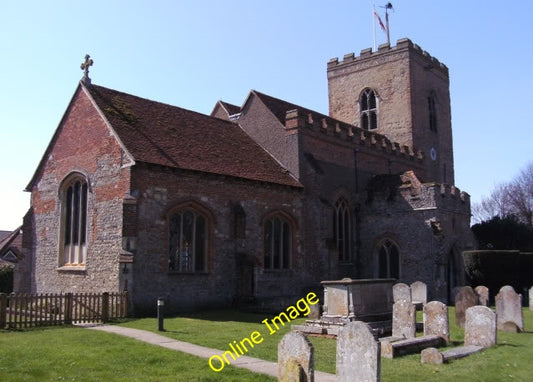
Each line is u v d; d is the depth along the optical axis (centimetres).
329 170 3438
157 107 3041
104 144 2545
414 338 1566
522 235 4578
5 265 3719
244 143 3338
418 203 3253
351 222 3547
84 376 1151
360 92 4722
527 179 7475
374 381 1039
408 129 4419
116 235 2389
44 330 1798
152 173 2447
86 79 2778
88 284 2516
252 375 1162
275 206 3036
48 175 2922
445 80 5038
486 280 3328
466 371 1228
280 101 3725
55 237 2808
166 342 1570
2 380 1111
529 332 1936
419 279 3181
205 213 2666
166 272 2453
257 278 2816
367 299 1833
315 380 1129
